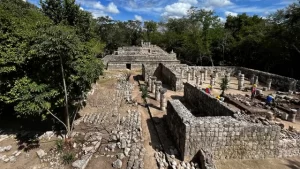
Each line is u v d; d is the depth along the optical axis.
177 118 9.28
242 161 8.45
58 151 9.42
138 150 9.13
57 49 8.43
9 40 9.29
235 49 35.66
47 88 9.29
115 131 11.15
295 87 20.12
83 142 10.10
